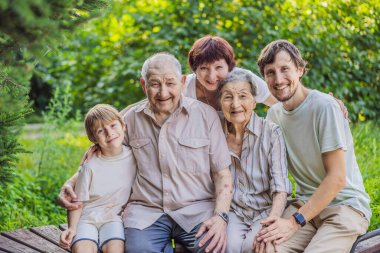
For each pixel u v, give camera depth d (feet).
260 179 9.75
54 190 17.61
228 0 23.03
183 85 10.03
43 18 6.45
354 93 23.75
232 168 9.99
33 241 10.64
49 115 20.52
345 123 9.82
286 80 9.48
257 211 9.72
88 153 9.80
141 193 9.84
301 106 9.60
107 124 9.55
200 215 9.62
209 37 10.98
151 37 23.68
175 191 9.70
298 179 9.91
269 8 22.62
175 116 9.70
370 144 17.65
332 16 23.56
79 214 9.60
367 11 23.90
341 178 9.12
